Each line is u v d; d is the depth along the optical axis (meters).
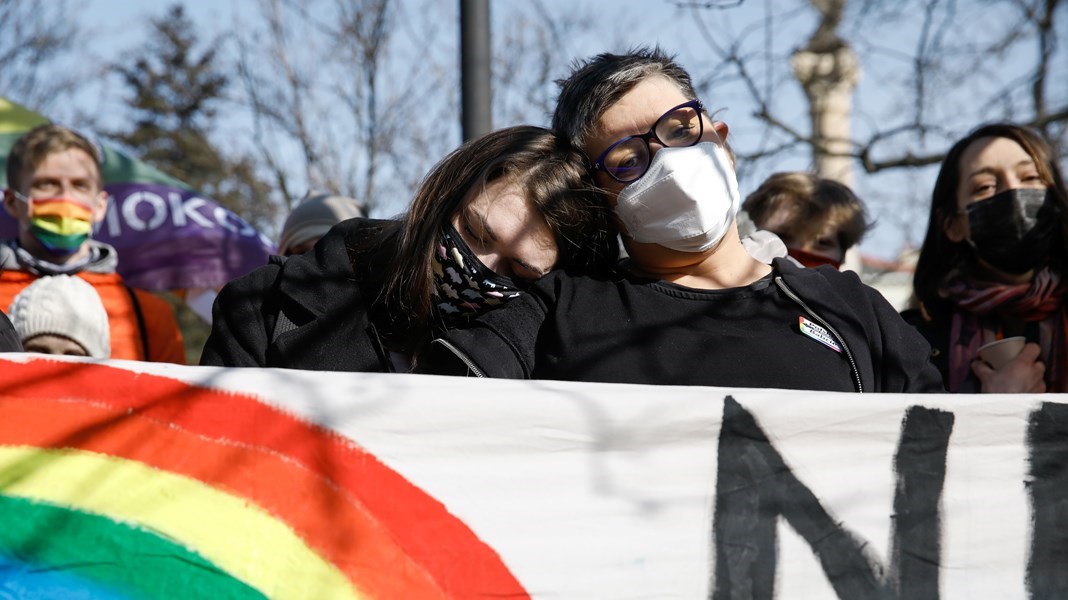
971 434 2.01
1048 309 3.05
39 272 3.61
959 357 3.07
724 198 2.13
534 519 1.84
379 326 2.28
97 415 1.77
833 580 1.92
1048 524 2.01
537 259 2.21
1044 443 2.03
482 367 2.09
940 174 3.24
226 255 5.70
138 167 5.75
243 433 1.79
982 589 1.98
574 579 1.83
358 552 1.77
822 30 8.18
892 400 1.98
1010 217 3.01
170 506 1.73
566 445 1.87
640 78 2.24
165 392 1.79
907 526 1.96
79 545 1.69
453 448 1.84
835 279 2.25
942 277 3.22
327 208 4.00
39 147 3.64
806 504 1.93
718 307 2.14
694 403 1.91
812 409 1.95
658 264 2.23
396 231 2.36
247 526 1.74
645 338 2.09
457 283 2.21
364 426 1.82
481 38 3.86
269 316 2.31
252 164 18.53
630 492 1.88
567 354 2.10
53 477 1.73
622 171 2.18
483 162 2.23
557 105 2.41
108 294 3.67
